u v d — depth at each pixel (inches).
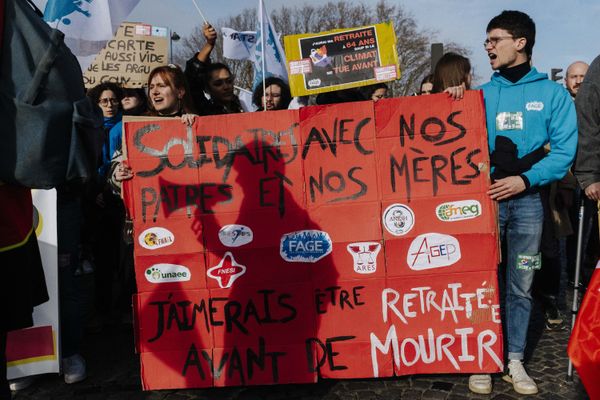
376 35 151.0
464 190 118.2
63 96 76.5
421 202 118.7
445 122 118.0
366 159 118.9
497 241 118.0
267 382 122.9
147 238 121.6
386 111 118.3
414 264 119.7
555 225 160.1
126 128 120.6
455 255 119.0
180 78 153.9
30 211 84.9
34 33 75.5
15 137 74.2
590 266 193.8
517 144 119.0
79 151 77.7
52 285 131.7
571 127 115.8
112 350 155.5
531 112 117.9
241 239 121.0
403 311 120.6
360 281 120.4
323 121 119.0
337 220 119.8
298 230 120.2
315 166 119.6
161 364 123.6
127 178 121.0
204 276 121.7
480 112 117.6
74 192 131.9
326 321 121.6
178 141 120.5
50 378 137.4
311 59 151.4
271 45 230.5
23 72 74.6
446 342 120.5
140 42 204.4
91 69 202.1
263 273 121.3
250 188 120.3
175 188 121.0
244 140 120.0
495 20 121.0
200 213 120.9
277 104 197.6
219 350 122.9
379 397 119.1
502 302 182.9
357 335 121.3
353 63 151.3
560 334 156.6
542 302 160.4
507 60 120.0
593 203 189.0
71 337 134.2
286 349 122.1
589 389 93.9
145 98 206.4
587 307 95.4
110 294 176.2
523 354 130.3
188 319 122.7
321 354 122.3
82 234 176.1
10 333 129.2
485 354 120.1
